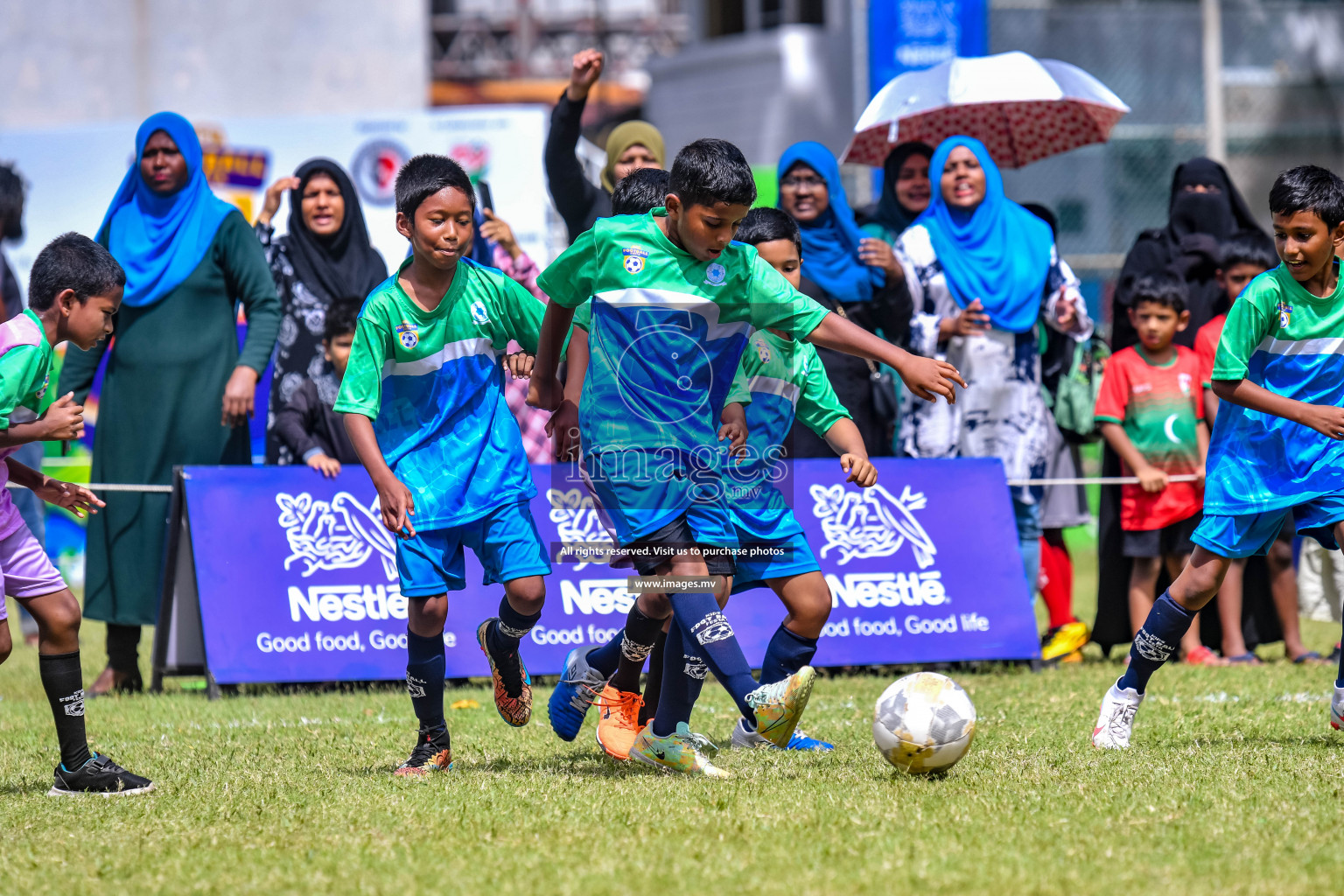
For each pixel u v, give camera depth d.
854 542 24.78
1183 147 54.38
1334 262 16.62
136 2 53.56
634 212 16.05
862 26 50.59
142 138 24.94
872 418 26.20
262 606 23.44
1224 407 17.09
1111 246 53.78
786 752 16.53
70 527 46.03
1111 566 26.45
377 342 14.91
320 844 11.83
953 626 24.75
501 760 16.25
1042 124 30.97
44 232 46.34
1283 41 55.88
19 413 14.62
